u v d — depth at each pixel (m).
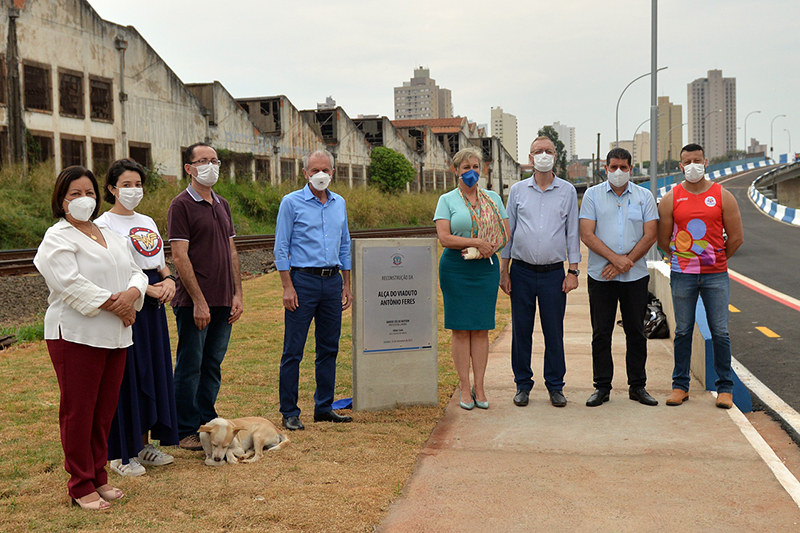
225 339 4.73
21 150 23.03
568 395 5.89
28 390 6.05
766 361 7.39
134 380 3.85
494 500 3.56
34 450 4.38
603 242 5.49
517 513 3.40
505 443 4.56
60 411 3.43
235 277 4.72
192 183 4.41
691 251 5.39
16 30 22.94
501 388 6.18
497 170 74.12
